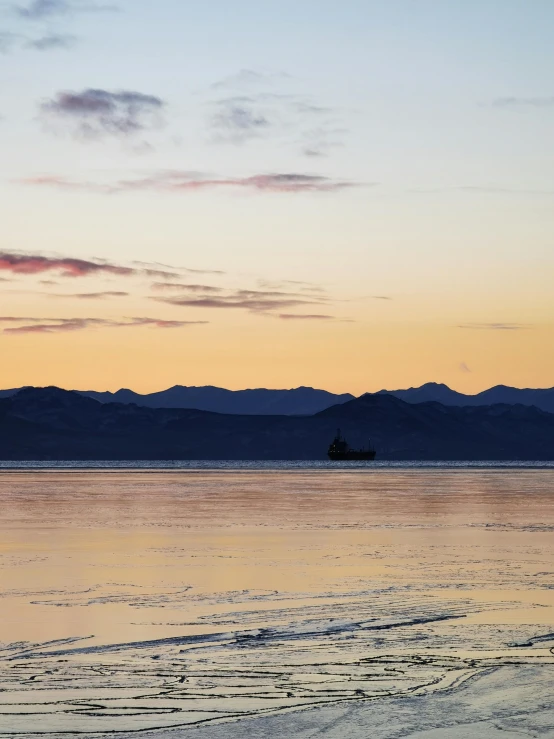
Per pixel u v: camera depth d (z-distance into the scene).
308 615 27.06
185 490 123.50
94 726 16.14
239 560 41.59
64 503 90.75
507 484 147.75
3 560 41.69
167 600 29.98
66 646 22.80
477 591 31.75
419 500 97.12
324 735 15.62
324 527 61.03
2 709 17.17
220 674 19.83
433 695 18.03
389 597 30.45
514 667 20.31
